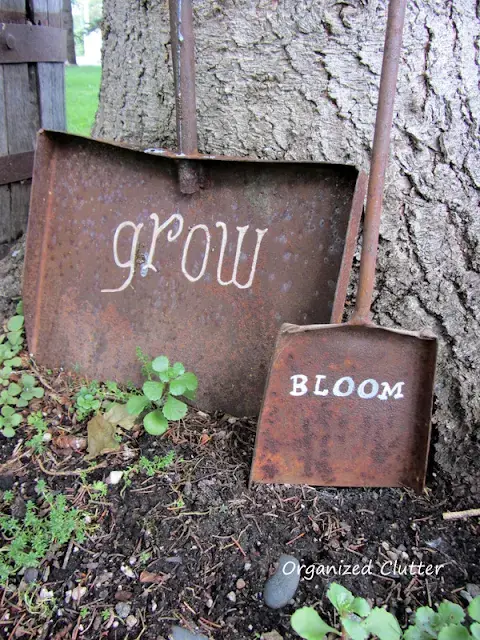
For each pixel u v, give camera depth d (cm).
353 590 133
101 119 213
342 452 153
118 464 159
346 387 146
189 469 157
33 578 133
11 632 124
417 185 165
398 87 160
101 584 132
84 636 123
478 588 135
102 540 141
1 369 190
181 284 178
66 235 188
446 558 141
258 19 165
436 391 169
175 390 157
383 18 157
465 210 163
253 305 169
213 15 170
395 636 108
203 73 177
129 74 195
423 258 169
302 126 171
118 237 181
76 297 190
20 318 202
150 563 136
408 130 162
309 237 160
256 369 171
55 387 187
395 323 175
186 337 178
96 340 189
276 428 148
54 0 263
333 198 155
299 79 167
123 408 173
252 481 153
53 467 159
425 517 151
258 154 178
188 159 161
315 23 160
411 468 154
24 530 142
